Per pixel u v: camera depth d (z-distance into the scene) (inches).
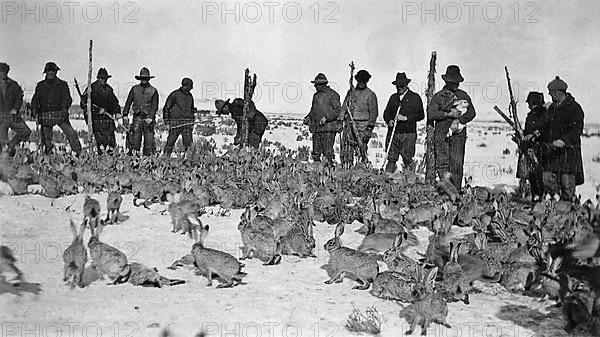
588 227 330.3
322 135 668.7
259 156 637.9
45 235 384.5
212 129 933.2
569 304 254.1
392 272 298.5
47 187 490.3
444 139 559.5
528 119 531.8
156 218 438.3
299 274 327.3
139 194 479.5
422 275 285.7
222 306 279.0
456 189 518.6
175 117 711.7
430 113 563.2
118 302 280.7
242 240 358.9
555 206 427.5
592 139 581.0
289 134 928.3
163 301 283.7
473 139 749.3
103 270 307.7
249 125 738.2
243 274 310.0
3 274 312.3
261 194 468.8
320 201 462.9
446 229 356.2
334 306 281.9
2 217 420.5
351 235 412.2
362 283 313.1
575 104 494.6
